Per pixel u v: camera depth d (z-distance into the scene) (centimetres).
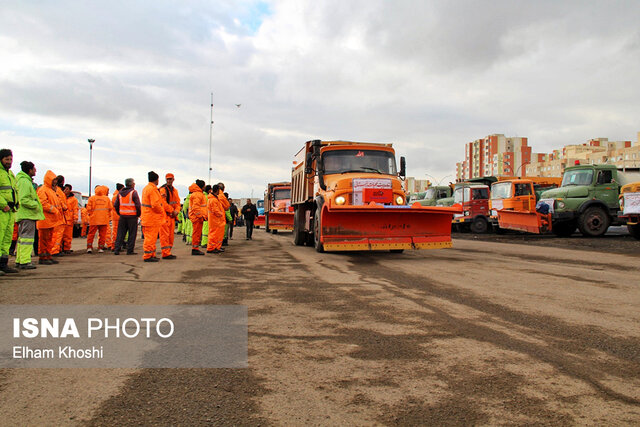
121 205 1158
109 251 1289
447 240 1051
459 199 2528
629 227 1633
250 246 1461
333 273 762
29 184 809
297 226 1471
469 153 14112
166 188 1052
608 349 347
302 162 1395
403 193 1125
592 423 229
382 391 268
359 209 984
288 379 287
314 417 235
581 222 1777
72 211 1191
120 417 235
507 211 2003
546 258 1034
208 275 736
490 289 606
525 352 340
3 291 580
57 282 657
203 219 1162
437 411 242
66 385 278
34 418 234
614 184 1788
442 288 613
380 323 425
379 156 1240
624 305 505
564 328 408
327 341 369
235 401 255
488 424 227
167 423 229
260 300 530
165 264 906
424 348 350
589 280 688
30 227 816
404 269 817
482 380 285
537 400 256
